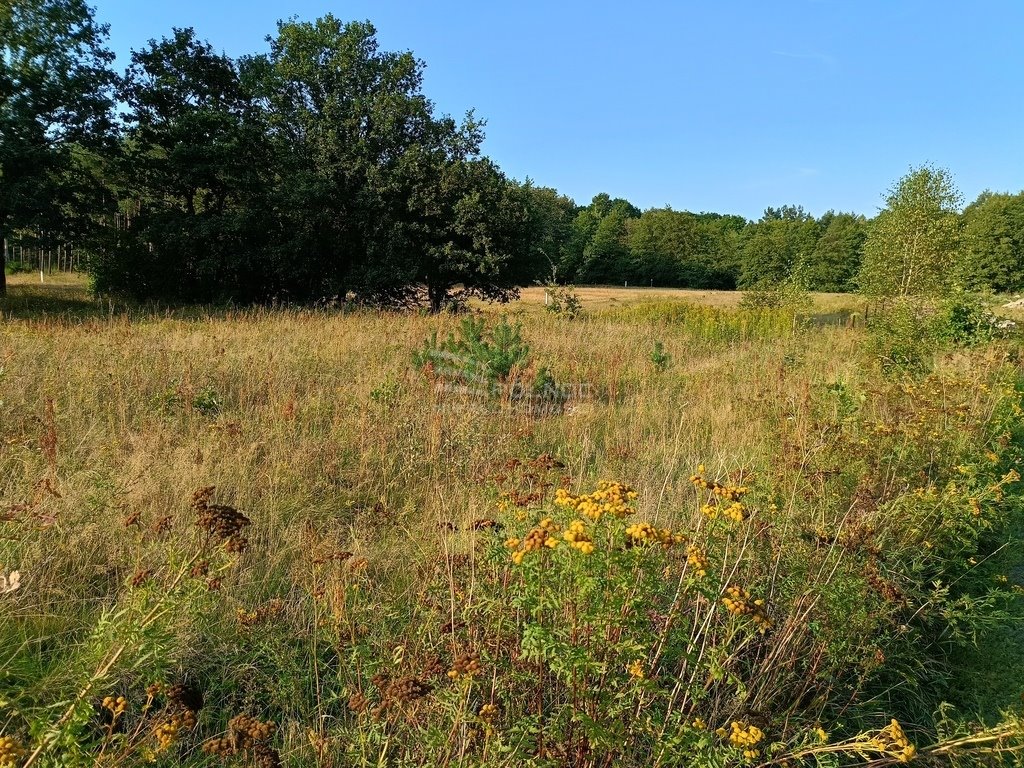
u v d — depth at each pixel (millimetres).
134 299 22531
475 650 2443
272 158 24203
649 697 2404
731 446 6359
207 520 2230
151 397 6871
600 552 2084
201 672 2969
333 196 23281
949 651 3658
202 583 2236
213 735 2664
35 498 3814
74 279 35438
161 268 22703
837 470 4230
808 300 20219
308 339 10844
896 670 3223
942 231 15688
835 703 3137
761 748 2668
